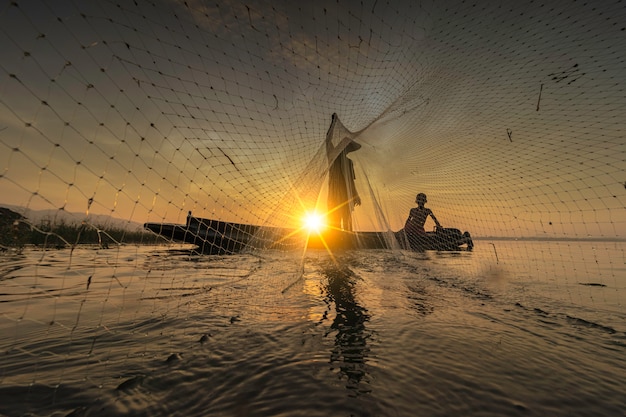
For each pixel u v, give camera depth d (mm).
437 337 1886
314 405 1176
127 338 1835
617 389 1306
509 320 2227
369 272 4465
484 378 1390
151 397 1218
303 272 4371
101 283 3529
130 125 1726
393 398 1227
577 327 2074
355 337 1877
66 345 1725
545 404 1194
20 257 4438
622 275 4465
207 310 2426
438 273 4410
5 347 1691
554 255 7949
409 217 7004
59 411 1118
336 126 4707
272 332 1952
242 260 5562
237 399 1212
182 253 7109
